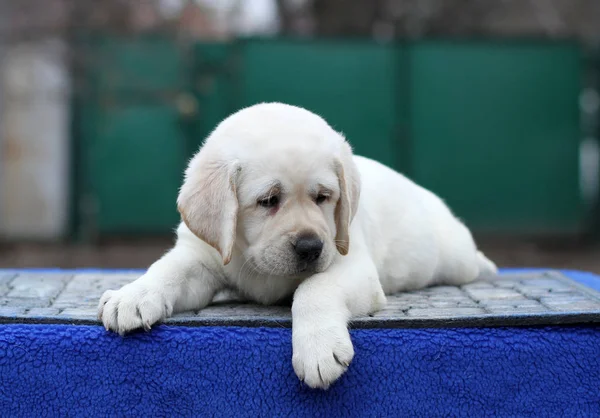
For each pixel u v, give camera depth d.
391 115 10.52
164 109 10.48
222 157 2.90
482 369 2.77
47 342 2.73
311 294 2.71
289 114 3.06
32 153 10.66
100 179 10.55
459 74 10.58
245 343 2.74
